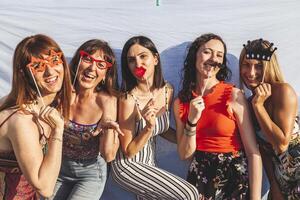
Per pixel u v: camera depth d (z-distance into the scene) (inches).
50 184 63.2
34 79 63.7
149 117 80.7
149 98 88.0
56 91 67.4
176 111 87.7
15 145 62.6
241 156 83.0
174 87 97.0
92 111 83.7
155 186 83.5
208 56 84.6
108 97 84.7
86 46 82.7
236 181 81.7
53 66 65.9
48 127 67.1
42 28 95.5
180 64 97.1
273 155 84.4
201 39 85.8
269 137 81.0
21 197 65.7
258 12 97.5
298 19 98.0
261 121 80.4
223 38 97.5
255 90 81.5
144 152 86.3
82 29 96.1
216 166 81.9
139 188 84.7
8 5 94.7
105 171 86.2
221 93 83.5
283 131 80.0
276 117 81.0
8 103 64.4
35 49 64.6
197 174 83.7
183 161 97.4
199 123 83.5
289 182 82.2
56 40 96.0
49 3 95.4
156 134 88.7
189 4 96.7
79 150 82.7
